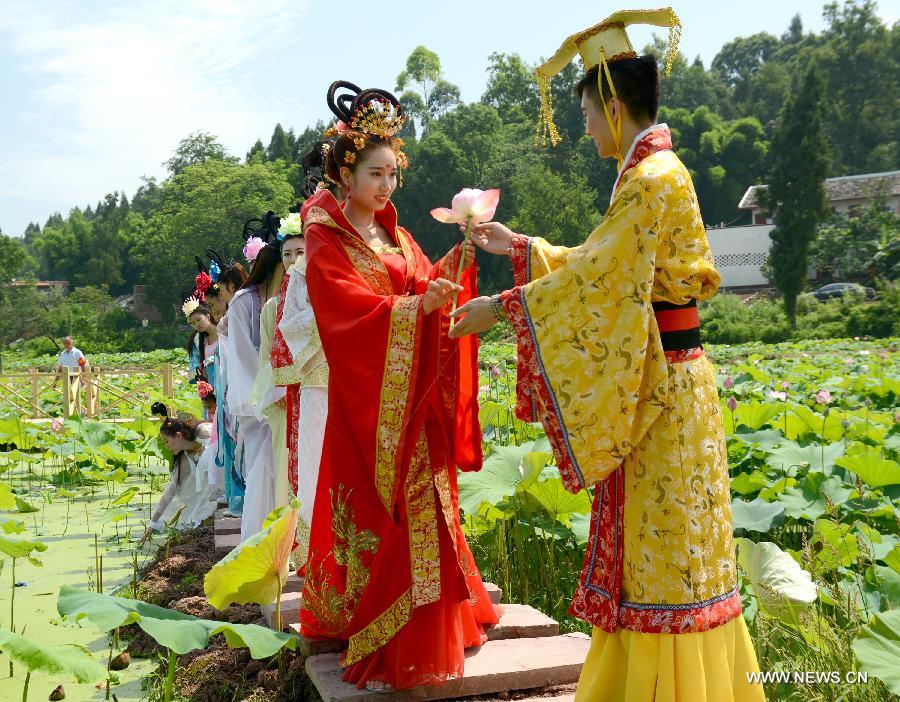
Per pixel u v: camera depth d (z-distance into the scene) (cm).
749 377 1142
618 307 236
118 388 1570
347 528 303
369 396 295
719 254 4950
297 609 364
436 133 5528
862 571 363
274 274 505
